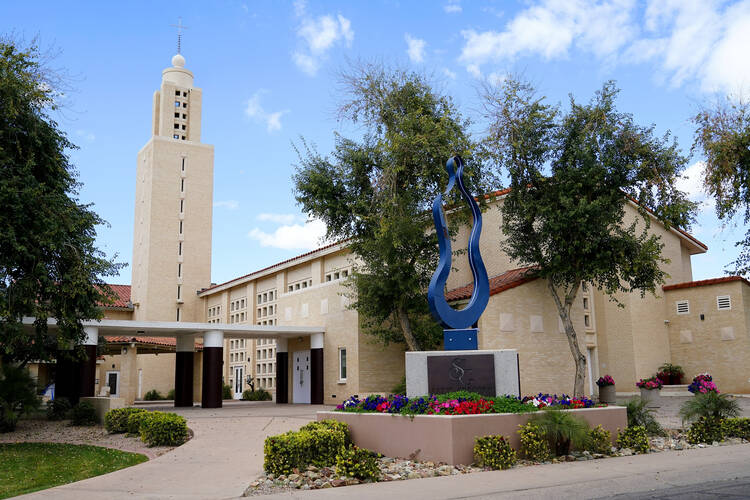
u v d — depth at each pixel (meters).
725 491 8.16
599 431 12.05
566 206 21.11
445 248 14.24
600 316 31.11
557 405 12.55
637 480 9.12
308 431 10.98
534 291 25.06
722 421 14.24
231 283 44.75
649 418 14.76
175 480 9.78
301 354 31.45
